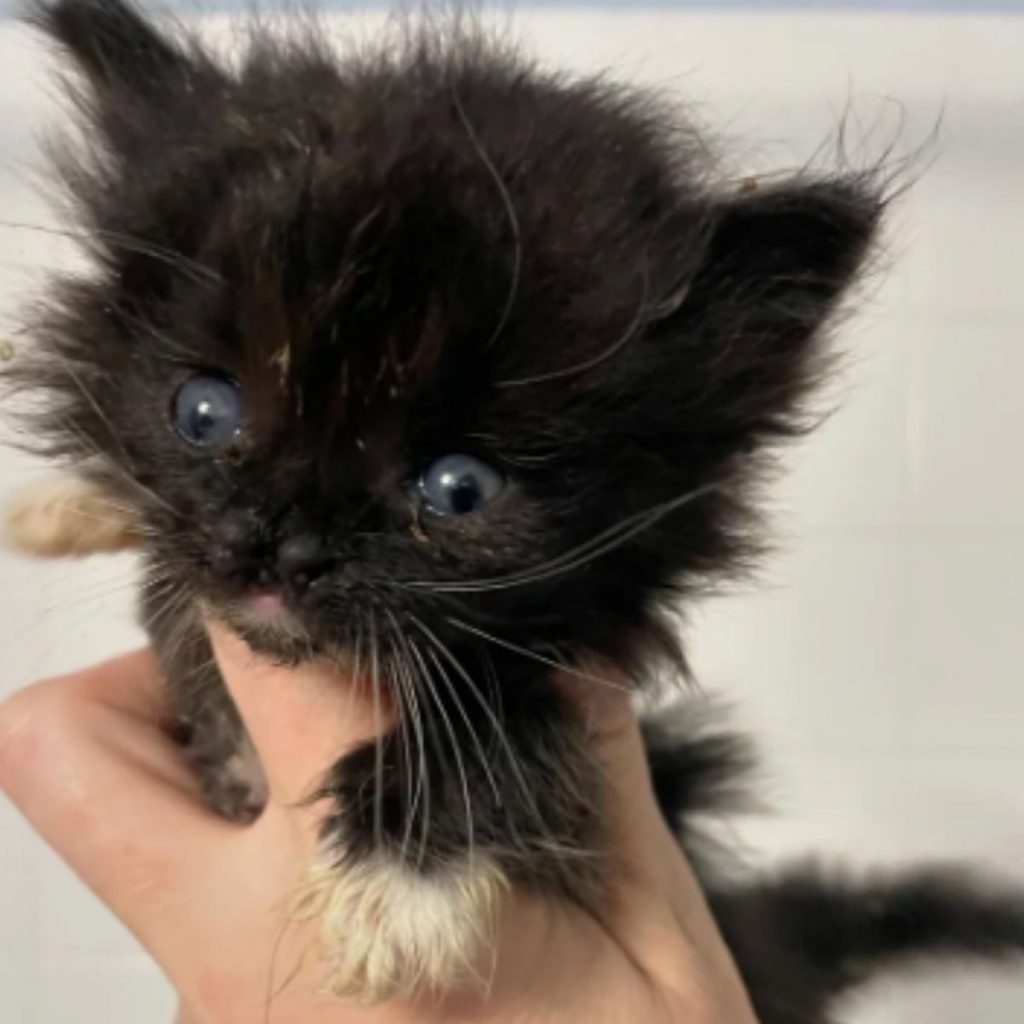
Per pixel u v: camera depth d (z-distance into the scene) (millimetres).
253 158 107
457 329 98
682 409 113
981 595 233
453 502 101
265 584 101
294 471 100
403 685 108
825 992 200
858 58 217
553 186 109
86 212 122
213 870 126
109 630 205
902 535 233
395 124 109
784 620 234
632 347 107
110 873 128
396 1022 115
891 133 207
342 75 120
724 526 122
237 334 101
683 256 112
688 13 215
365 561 101
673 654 125
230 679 124
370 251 98
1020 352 228
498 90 119
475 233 100
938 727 234
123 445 111
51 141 181
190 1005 126
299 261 98
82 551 149
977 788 234
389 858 113
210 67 125
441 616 105
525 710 119
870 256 120
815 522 233
